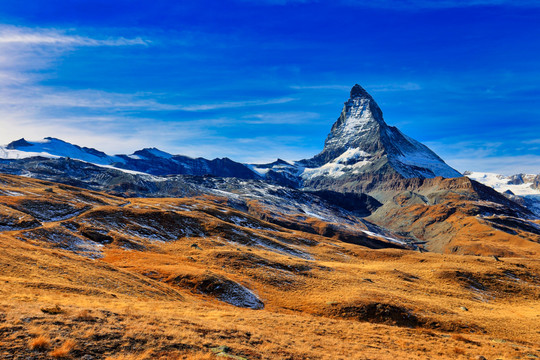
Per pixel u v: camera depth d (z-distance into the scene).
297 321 41.50
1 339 17.77
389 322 61.22
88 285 44.88
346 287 81.38
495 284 109.31
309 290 78.44
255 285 78.12
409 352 33.78
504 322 64.94
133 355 19.33
